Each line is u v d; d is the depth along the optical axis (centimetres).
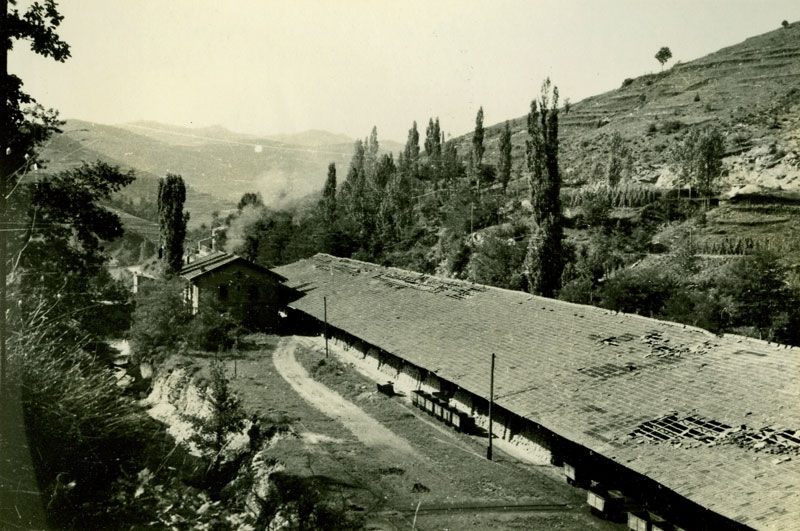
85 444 1236
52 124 1786
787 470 1812
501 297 4153
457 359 3434
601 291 4619
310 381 4116
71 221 2100
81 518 1084
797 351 2417
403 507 2241
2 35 1363
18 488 1049
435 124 11769
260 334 5588
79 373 1358
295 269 7125
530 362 3108
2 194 1336
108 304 2319
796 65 11344
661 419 2284
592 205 6769
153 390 4266
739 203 6325
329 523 1967
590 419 2436
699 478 1902
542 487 2473
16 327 1387
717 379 2422
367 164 12556
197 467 1941
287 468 2445
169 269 6062
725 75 12312
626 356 2847
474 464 2702
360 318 4728
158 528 1147
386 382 4031
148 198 18038
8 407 1148
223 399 2761
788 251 4888
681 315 3981
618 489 2330
